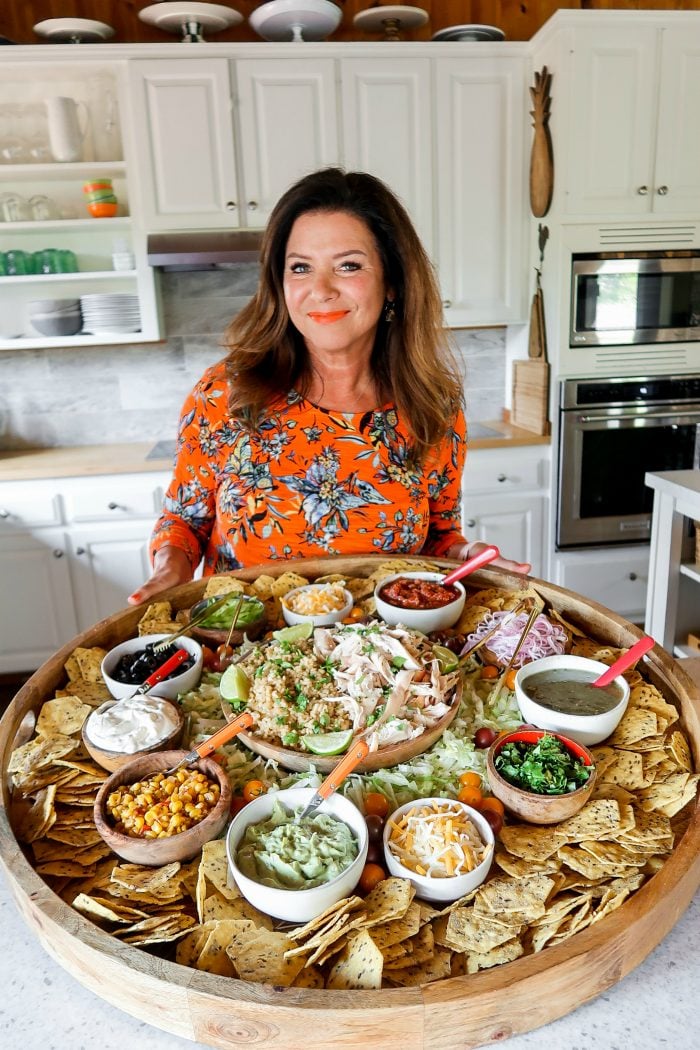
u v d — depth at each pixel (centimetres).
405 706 104
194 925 75
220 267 325
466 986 66
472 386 366
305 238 133
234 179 296
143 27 310
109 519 302
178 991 66
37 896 76
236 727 98
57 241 326
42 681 116
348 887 77
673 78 289
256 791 93
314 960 69
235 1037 66
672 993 72
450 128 301
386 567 148
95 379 346
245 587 142
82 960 71
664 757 97
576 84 283
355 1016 63
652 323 309
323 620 129
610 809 86
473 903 78
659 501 238
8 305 330
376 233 137
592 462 316
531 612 126
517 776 91
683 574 239
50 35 285
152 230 298
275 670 106
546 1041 68
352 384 150
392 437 153
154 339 311
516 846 83
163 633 129
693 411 316
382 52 290
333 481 151
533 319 316
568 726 101
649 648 110
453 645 125
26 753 99
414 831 84
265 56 286
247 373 149
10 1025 70
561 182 291
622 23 280
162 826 84
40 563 303
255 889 75
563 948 69
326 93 291
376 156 300
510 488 318
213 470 156
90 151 308
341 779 88
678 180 299
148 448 337
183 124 288
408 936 73
